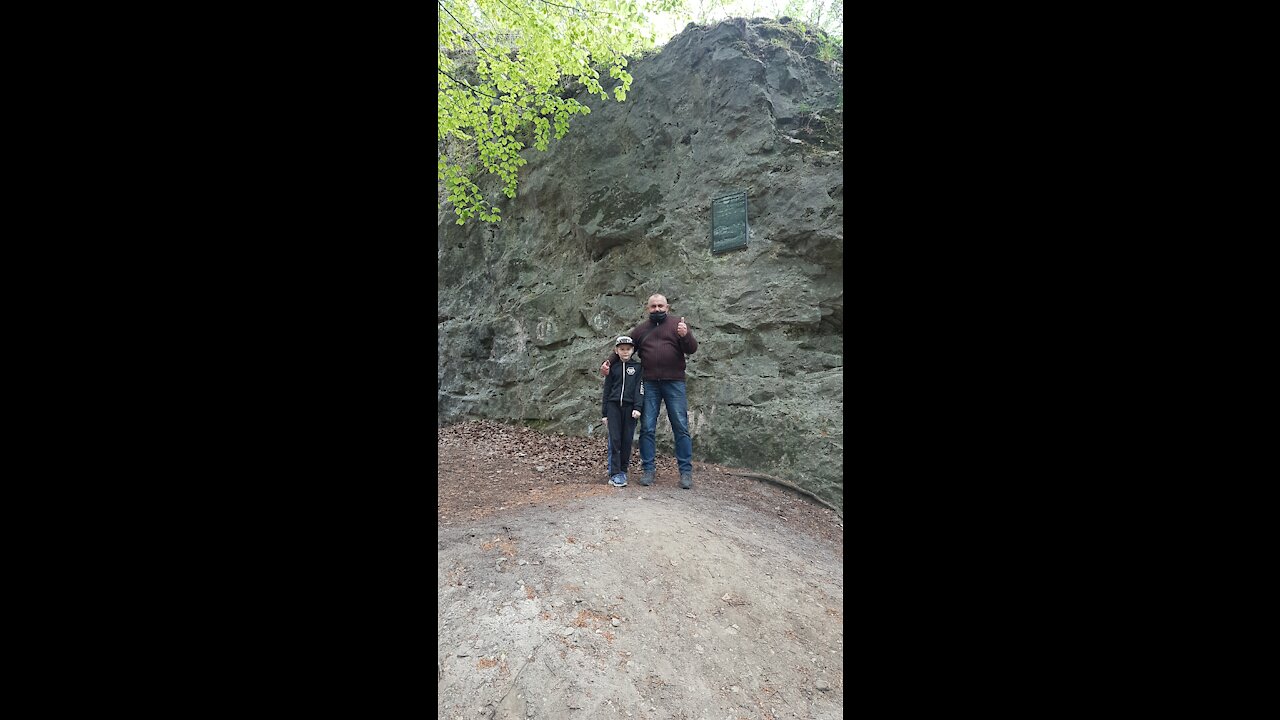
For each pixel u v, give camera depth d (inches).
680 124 274.2
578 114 309.4
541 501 185.0
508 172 277.6
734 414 237.0
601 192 294.8
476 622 118.9
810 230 233.6
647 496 189.6
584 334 298.0
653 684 110.7
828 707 113.5
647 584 136.3
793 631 131.6
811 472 214.8
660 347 200.5
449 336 362.0
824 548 177.2
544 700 103.6
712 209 257.0
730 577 144.3
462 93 250.7
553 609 123.4
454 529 158.1
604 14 241.1
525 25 240.4
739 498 201.2
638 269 279.4
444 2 237.5
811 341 234.5
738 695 112.7
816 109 251.4
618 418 204.2
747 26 267.0
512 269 337.4
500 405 326.0
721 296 250.4
